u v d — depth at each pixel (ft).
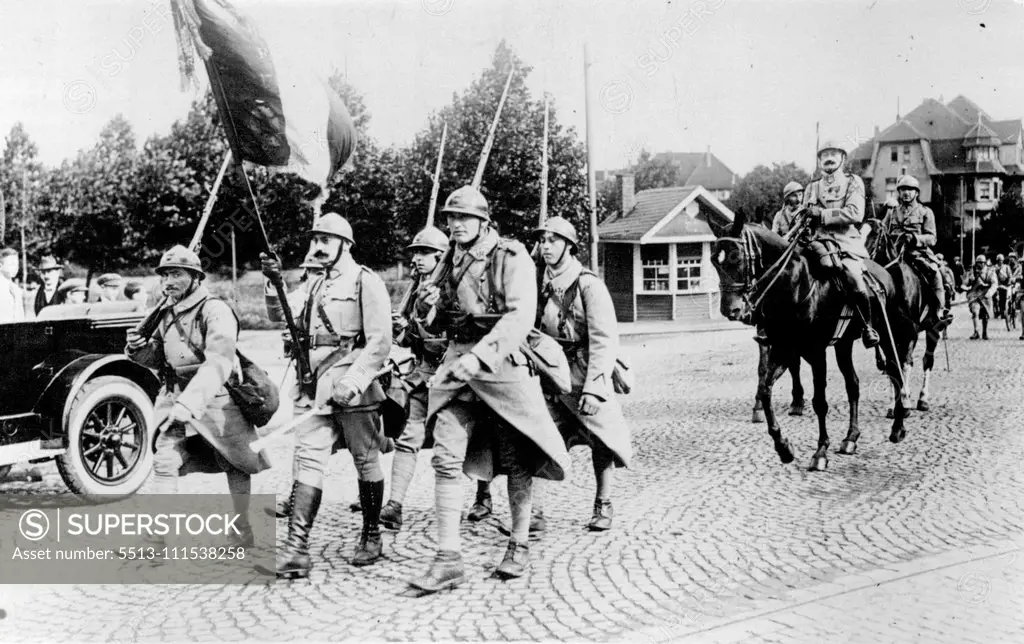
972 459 27.43
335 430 18.65
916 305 31.40
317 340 18.54
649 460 28.27
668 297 74.43
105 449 24.23
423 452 31.01
